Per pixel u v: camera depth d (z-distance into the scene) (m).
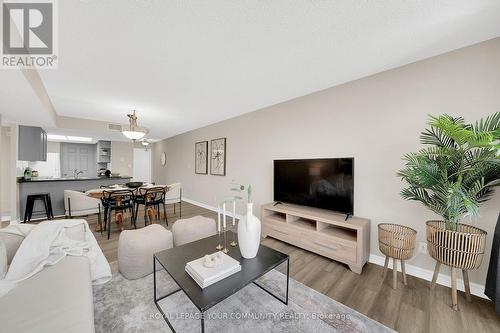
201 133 5.42
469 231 1.74
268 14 1.39
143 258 2.07
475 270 1.80
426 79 2.03
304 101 3.05
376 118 2.35
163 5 1.30
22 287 1.25
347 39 1.69
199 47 1.79
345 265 2.35
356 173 2.52
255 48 1.81
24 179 4.06
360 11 1.37
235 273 1.46
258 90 2.84
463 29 1.57
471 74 1.80
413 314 1.59
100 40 1.67
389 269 2.26
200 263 1.50
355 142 2.52
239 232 1.70
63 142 7.77
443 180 1.62
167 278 2.07
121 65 2.09
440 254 1.67
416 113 2.09
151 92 2.87
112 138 6.73
